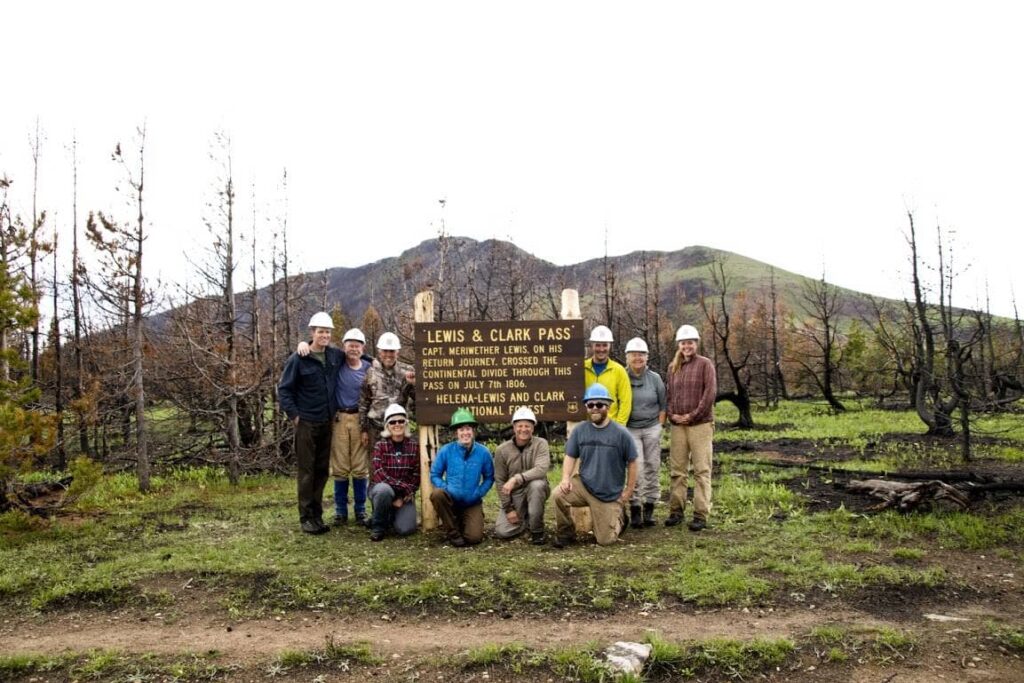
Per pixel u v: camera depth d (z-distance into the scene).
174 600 6.70
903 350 27.73
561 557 7.64
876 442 17.28
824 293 35.22
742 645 5.41
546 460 8.48
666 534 8.57
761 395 40.72
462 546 8.20
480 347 9.09
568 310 9.15
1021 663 5.21
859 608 6.25
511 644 5.52
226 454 14.95
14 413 9.11
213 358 15.27
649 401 9.03
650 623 5.98
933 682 4.92
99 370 16.92
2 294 9.46
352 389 9.23
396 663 5.32
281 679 5.10
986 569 7.18
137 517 10.19
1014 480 10.05
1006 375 16.30
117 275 12.81
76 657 5.47
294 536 8.77
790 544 7.98
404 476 8.75
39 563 7.72
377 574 7.20
